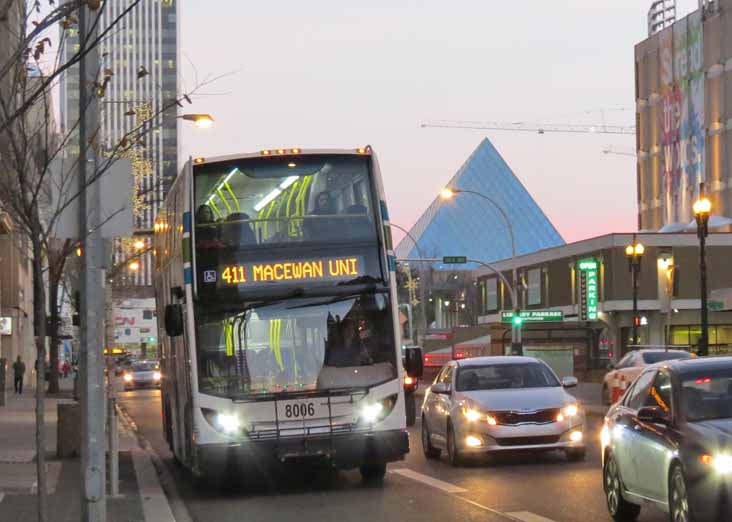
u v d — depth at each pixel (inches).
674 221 3762.3
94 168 456.4
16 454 949.2
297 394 683.4
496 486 686.5
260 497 694.5
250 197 699.4
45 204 773.9
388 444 687.7
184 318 702.5
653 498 471.2
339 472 820.6
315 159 707.4
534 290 3427.7
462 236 6870.1
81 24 428.5
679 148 3735.2
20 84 466.0
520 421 786.2
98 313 462.9
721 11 3491.6
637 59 4047.7
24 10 420.8
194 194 696.4
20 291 2849.4
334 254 697.0
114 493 684.1
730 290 2230.6
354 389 687.1
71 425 930.1
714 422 438.3
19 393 2452.0
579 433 796.0
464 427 791.7
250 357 684.7
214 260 689.0
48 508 602.9
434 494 663.8
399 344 698.8
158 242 939.3
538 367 855.7
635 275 2000.5
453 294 5718.5
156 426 1514.5
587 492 641.0
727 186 3457.2
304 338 689.6
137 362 3189.0
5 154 462.3
